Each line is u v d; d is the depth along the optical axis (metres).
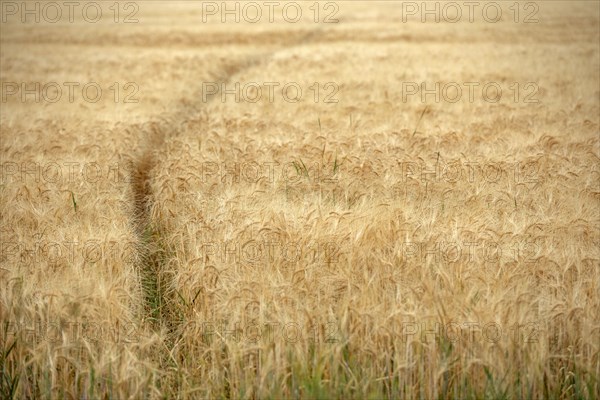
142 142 20.55
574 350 9.36
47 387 9.13
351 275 10.23
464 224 12.07
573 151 17.78
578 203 13.27
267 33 57.69
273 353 9.22
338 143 18.31
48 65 42.09
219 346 9.55
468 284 10.02
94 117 24.86
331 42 50.91
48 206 13.59
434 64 38.62
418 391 9.26
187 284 10.77
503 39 51.25
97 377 8.82
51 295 9.45
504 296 9.52
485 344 9.01
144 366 9.09
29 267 10.63
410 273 10.38
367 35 54.19
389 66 37.91
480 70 36.03
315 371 8.99
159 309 11.33
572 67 36.50
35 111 26.86
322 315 9.40
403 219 12.10
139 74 37.25
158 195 14.96
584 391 9.14
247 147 18.41
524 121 22.73
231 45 51.53
